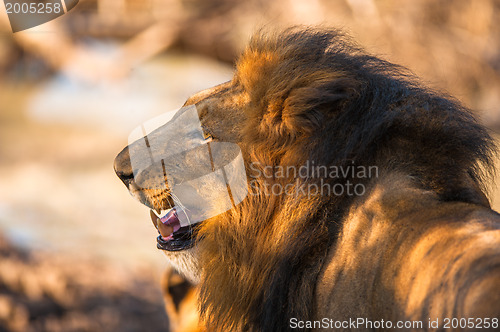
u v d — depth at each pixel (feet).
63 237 58.18
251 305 16.05
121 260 52.80
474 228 12.73
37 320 40.65
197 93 17.30
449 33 65.67
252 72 16.19
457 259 12.19
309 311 15.06
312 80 15.57
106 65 78.48
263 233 15.89
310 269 15.14
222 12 71.56
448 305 11.87
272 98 15.70
